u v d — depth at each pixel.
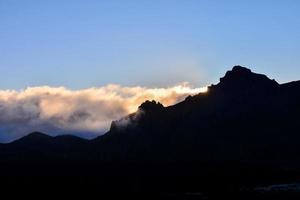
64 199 198.12
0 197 199.00
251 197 198.50
